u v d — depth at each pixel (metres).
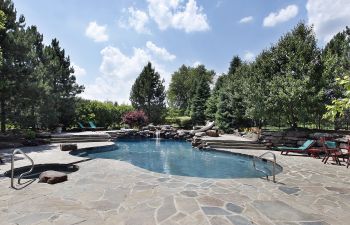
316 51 15.17
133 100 32.09
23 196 5.29
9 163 8.77
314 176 7.57
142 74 31.94
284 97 13.57
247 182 6.77
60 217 4.20
